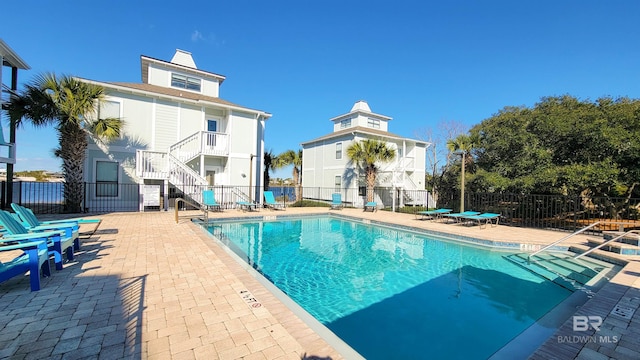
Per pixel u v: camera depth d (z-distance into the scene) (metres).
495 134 13.91
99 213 12.08
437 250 8.45
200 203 13.76
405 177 23.14
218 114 17.12
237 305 3.39
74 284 4.02
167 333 2.72
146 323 2.92
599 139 10.39
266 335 2.71
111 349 2.44
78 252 5.88
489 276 6.11
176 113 15.33
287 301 3.64
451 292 5.23
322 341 2.63
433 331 3.83
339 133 23.55
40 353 2.36
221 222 12.17
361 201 21.73
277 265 6.87
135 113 14.23
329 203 22.05
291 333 2.76
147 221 10.31
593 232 10.00
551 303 4.76
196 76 17.89
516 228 10.93
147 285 4.02
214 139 15.62
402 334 3.74
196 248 6.29
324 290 5.32
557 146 12.18
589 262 6.52
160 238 7.35
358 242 9.59
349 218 14.60
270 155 24.61
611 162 10.39
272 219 13.68
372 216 14.60
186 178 14.03
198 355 2.37
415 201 23.47
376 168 19.11
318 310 4.46
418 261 7.28
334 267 6.74
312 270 6.50
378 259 7.46
